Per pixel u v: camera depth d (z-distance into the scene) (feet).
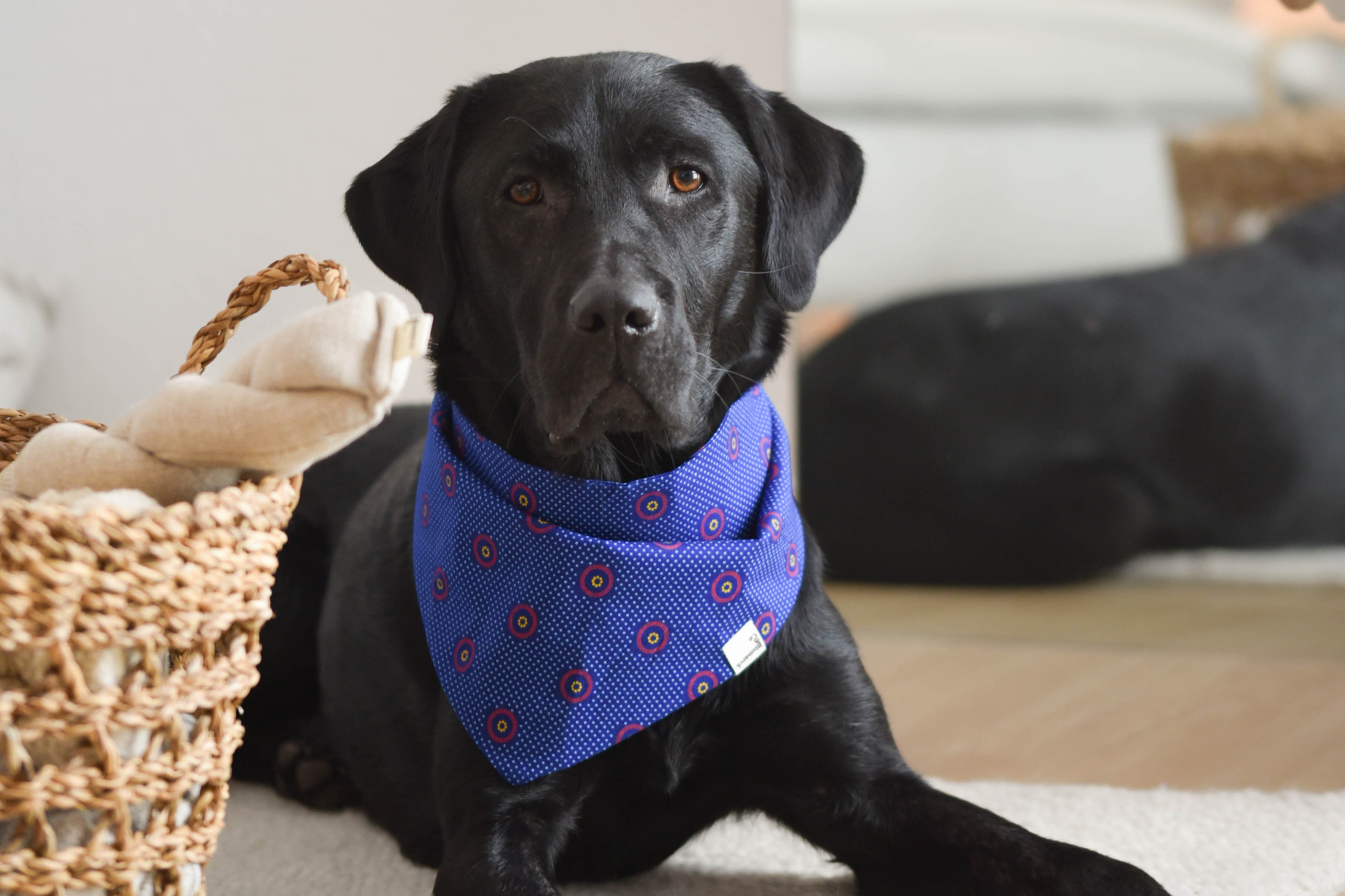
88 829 3.87
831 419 13.42
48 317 9.63
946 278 12.88
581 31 9.52
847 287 13.12
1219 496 12.40
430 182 5.94
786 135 6.16
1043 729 8.38
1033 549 12.94
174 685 3.93
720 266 5.64
